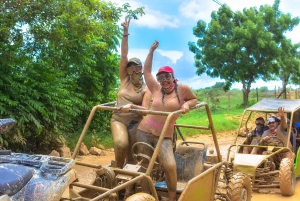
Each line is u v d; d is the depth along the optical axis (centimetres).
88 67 1274
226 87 2756
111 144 1279
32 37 1019
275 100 989
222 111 2569
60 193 366
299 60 2836
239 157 775
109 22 1137
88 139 1266
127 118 561
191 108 522
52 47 1096
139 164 491
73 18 992
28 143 1056
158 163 514
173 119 508
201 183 521
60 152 1066
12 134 912
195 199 508
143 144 506
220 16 2709
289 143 841
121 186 412
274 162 837
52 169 375
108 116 1419
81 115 1380
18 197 341
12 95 924
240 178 584
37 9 970
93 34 1152
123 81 584
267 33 2584
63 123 1116
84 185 432
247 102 2859
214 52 2678
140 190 503
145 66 547
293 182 758
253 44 2602
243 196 589
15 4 945
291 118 871
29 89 948
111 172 464
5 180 334
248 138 929
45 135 1053
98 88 1392
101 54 1393
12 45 928
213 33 2683
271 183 779
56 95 1011
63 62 1223
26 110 928
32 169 370
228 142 1468
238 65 2655
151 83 542
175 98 520
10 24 934
